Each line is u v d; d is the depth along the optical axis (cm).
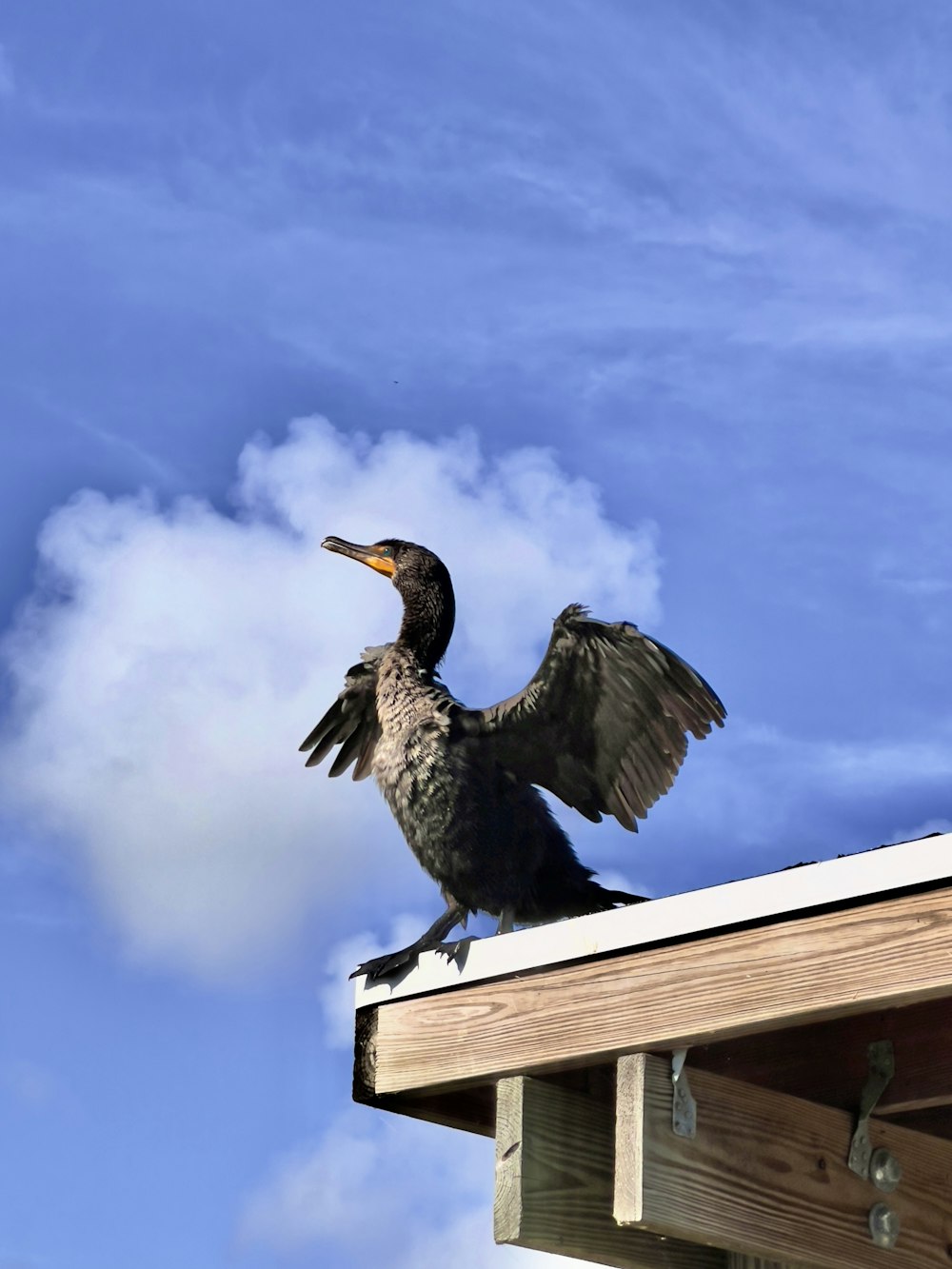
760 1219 371
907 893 333
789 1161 382
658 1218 354
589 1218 383
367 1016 414
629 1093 361
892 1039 396
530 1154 376
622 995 366
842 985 335
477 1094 422
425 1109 414
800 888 344
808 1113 391
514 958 388
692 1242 409
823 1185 388
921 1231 405
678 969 359
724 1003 350
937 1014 391
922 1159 412
